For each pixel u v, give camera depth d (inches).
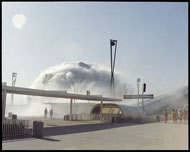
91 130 640.4
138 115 1261.1
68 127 730.2
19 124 511.2
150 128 706.2
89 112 1293.1
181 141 452.4
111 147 383.2
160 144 416.8
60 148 369.1
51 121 1034.1
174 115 1002.7
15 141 432.5
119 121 1021.8
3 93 591.5
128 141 447.8
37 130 493.4
